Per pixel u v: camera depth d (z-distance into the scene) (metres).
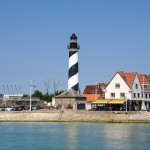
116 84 177.75
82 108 184.00
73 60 190.25
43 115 162.88
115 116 155.88
